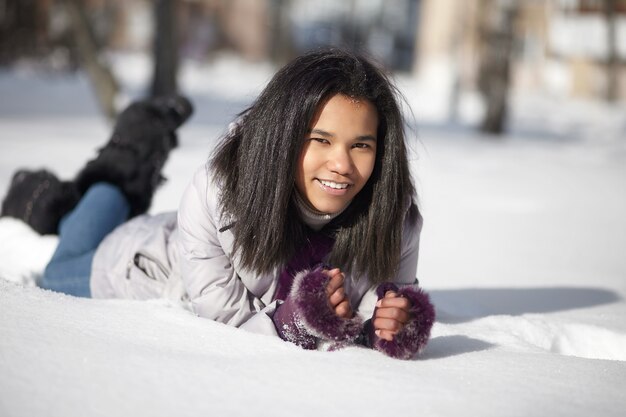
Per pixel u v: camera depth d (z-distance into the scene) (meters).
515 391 2.03
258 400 1.87
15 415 1.72
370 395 1.94
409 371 2.17
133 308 2.63
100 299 2.87
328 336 2.35
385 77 2.51
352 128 2.38
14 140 9.78
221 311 2.62
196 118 15.23
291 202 2.51
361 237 2.60
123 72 27.19
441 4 35.91
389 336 2.33
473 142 15.28
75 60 21.11
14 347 2.10
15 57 21.41
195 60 35.12
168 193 6.81
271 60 37.25
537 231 6.52
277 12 36.81
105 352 2.13
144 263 3.04
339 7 52.22
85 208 3.42
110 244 3.14
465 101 27.84
